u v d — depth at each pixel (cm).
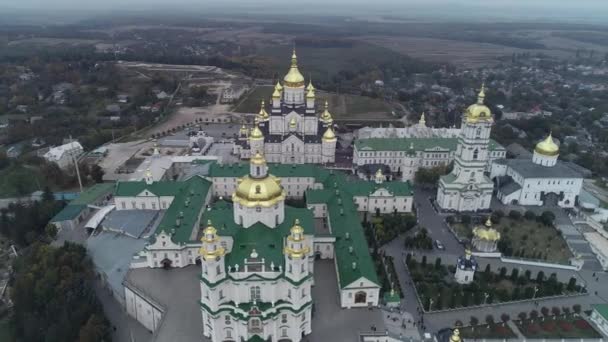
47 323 11919
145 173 18925
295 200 18738
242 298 11044
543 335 11925
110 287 13788
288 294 11006
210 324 10956
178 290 12900
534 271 14800
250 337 11062
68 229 17125
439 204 18862
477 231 15638
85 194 19150
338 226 14888
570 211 18650
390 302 12438
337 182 18450
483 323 12288
